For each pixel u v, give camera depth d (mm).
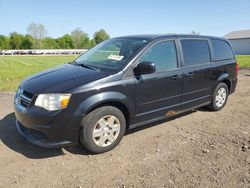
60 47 101938
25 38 96688
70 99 3896
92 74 4336
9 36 97875
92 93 4062
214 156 4266
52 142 3924
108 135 4344
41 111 3863
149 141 4797
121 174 3736
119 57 4766
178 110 5469
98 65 4801
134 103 4582
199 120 5973
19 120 4238
